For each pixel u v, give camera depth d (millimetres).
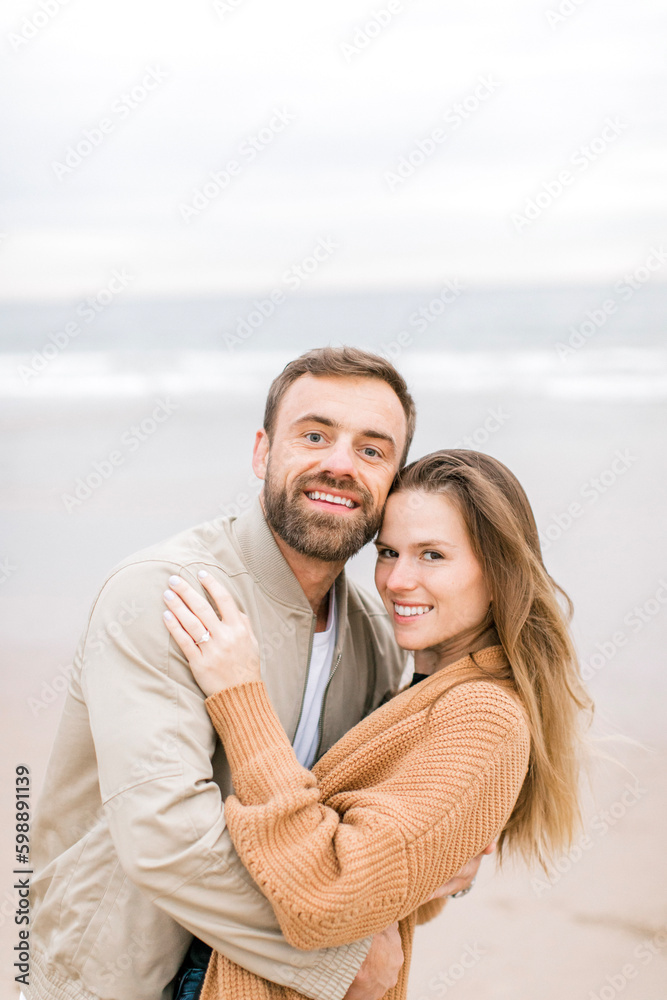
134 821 1521
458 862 1603
